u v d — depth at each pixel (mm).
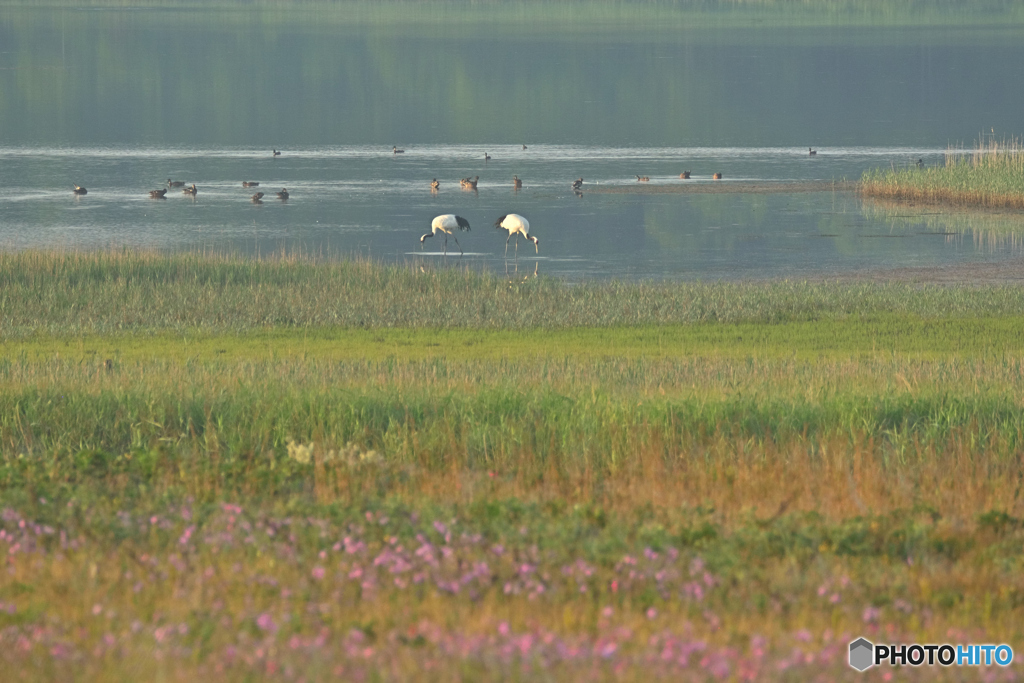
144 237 51125
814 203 62000
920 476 15562
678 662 8359
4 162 80500
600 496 14484
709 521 12875
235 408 18781
